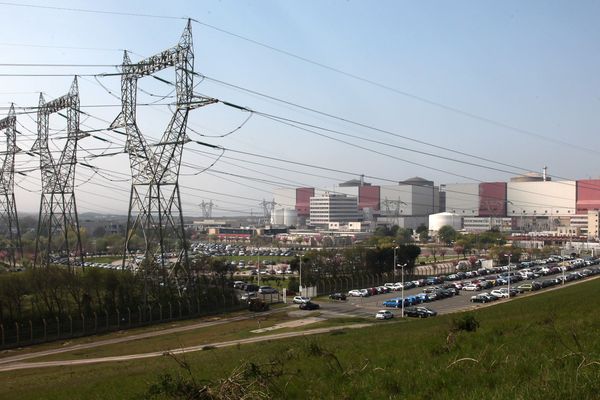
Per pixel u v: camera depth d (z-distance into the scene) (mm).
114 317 75188
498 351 19188
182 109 72438
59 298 76188
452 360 18500
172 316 78625
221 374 22484
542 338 21500
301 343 31031
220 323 75688
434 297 96938
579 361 15898
